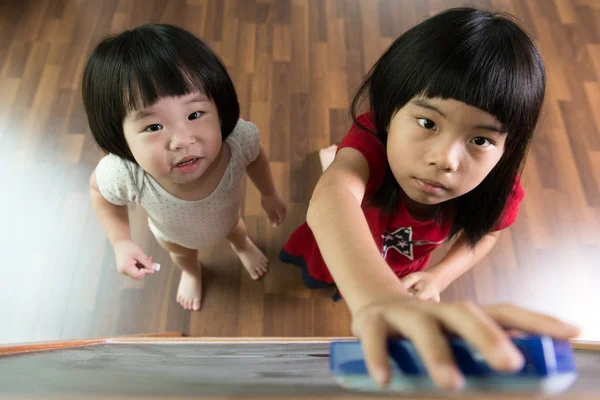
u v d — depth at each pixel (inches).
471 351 7.8
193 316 49.8
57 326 48.2
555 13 68.7
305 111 60.7
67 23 65.5
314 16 68.2
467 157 20.6
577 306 50.4
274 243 53.9
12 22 65.1
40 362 15.0
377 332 8.9
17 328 47.9
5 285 49.8
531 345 7.5
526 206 55.4
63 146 57.1
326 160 55.4
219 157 33.3
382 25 67.9
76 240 52.2
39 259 51.2
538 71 20.9
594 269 52.4
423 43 20.7
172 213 34.3
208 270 52.3
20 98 59.8
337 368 8.7
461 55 19.4
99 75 25.9
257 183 43.2
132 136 26.7
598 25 67.7
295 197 56.1
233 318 49.9
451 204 30.1
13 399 7.6
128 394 7.7
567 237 54.0
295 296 51.2
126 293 50.3
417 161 21.1
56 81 61.0
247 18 67.4
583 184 56.7
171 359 17.5
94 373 12.2
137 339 30.9
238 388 8.4
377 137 25.4
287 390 7.9
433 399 6.7
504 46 19.9
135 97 25.0
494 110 19.5
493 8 69.1
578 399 6.4
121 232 35.7
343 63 64.4
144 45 25.4
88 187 54.9
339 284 14.3
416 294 34.4
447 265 37.2
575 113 60.7
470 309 8.2
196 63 26.5
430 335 8.1
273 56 64.4
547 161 57.7
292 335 49.3
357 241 15.8
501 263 52.5
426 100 19.9
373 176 26.1
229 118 31.1
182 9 67.7
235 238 47.0
